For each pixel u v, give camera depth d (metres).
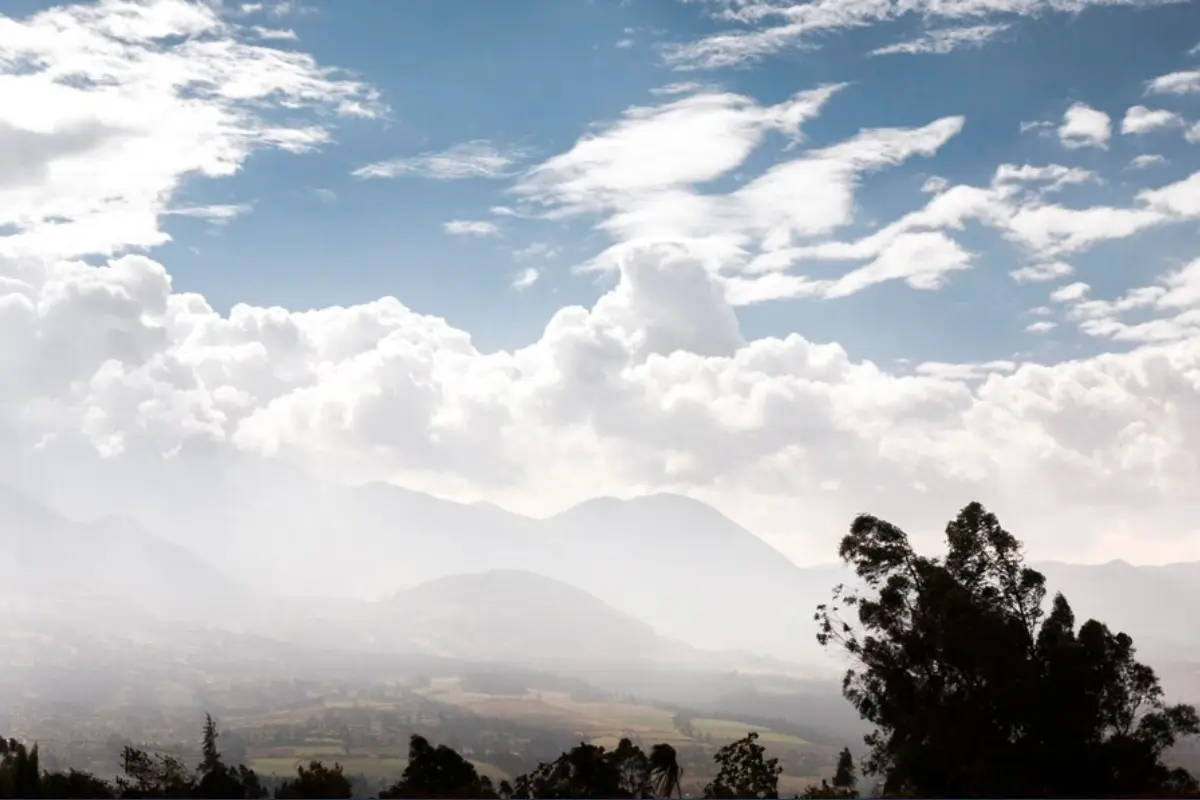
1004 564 65.38
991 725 61.16
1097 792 59.97
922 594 63.31
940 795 61.81
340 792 72.19
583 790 73.38
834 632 66.69
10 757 62.16
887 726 65.69
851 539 66.75
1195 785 61.44
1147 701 62.34
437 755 72.62
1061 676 60.00
